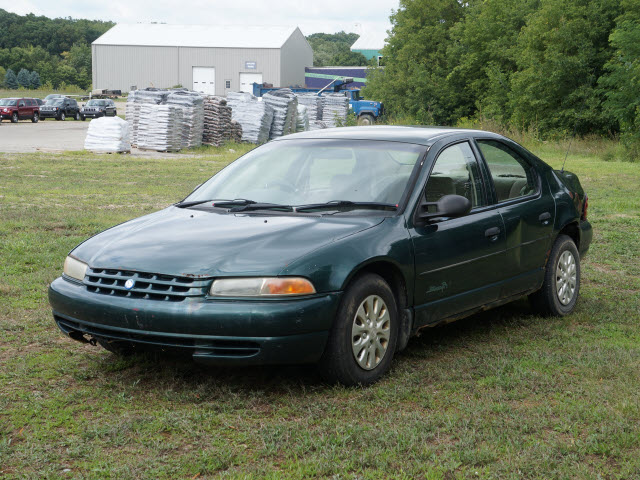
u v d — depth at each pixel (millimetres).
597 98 34750
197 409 4055
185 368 4750
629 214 12602
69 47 178875
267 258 4168
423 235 4797
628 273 8047
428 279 4832
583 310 6449
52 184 16094
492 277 5422
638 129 28641
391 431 3721
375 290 4457
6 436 3664
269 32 96312
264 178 5281
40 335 5410
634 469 3355
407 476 3287
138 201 13406
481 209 5391
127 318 4145
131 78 97062
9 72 128375
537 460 3416
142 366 4762
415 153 5160
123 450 3529
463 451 3508
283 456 3504
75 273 4547
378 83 54719
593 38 36219
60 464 3365
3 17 183500
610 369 4766
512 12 46469
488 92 46656
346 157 5246
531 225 5793
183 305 4047
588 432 3787
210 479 3242
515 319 6164
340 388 4355
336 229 4520
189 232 4574
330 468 3320
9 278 7094
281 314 4008
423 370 4801
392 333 4625
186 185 16344
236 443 3633
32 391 4312
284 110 33000
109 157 25031
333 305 4180
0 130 43812
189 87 95938
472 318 6199
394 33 55688
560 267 6258
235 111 32281
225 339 4008
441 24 53438
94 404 4125
